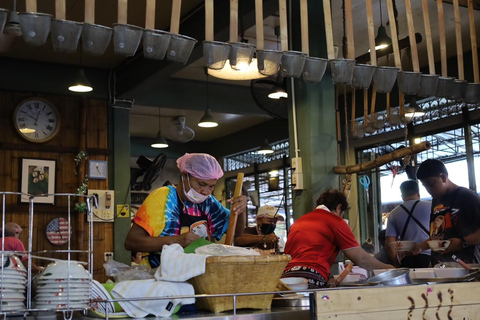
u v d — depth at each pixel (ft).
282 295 6.59
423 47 23.31
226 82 28.73
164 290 5.62
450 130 25.14
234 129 37.22
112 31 6.95
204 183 7.84
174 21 7.43
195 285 5.92
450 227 11.18
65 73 23.26
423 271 7.70
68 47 6.67
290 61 8.11
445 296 6.25
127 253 23.18
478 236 10.55
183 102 27.81
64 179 22.82
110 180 23.57
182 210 8.00
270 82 18.20
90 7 6.79
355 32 21.54
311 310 5.48
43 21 6.47
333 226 10.06
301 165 14.90
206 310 6.00
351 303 5.60
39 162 22.41
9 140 22.16
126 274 6.26
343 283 8.22
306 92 14.99
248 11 15.97
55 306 4.88
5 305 4.74
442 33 9.92
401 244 10.56
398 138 27.02
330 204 10.97
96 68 23.79
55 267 4.98
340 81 8.52
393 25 9.30
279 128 34.17
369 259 10.04
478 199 10.98
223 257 5.66
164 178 39.29
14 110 22.17
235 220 8.24
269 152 31.45
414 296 6.02
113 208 23.20
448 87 9.84
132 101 24.18
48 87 22.89
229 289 5.78
